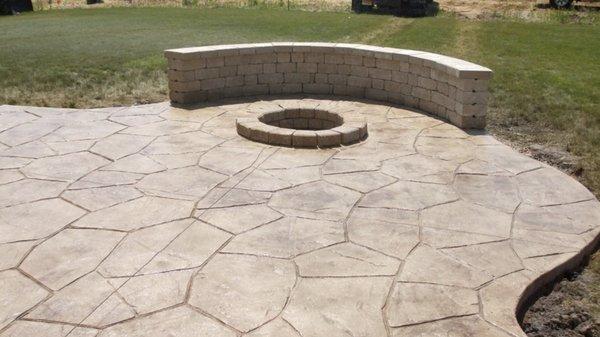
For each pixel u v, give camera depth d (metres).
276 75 8.90
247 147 6.17
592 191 5.18
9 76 10.07
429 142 6.39
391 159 5.80
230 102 8.35
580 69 10.93
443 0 29.22
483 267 3.66
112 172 5.36
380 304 3.24
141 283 3.44
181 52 7.96
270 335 2.96
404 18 22.22
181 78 8.09
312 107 7.66
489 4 27.45
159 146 6.19
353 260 3.72
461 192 4.93
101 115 7.60
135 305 3.22
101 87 9.48
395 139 6.51
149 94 9.05
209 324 3.05
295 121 7.57
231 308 3.20
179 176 5.26
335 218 4.36
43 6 31.98
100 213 4.43
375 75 8.46
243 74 8.70
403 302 3.26
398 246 3.92
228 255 3.78
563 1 25.19
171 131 6.79
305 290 3.37
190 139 6.46
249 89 8.83
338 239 4.02
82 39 15.53
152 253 3.80
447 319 3.11
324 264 3.67
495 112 7.86
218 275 3.53
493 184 5.13
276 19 21.42
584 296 3.59
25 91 9.03
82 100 8.59
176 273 3.55
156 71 10.77
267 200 4.70
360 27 18.91
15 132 6.73
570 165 5.84
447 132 6.79
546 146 6.47
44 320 3.09
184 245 3.91
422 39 15.92
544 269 3.63
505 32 17.70
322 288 3.40
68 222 4.27
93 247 3.88
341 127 6.48
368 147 6.21
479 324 3.07
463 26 19.50
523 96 8.62
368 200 4.73
